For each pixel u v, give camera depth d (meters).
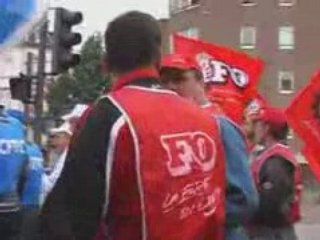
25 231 3.76
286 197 6.83
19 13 4.84
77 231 3.22
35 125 12.52
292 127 9.79
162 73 4.94
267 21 72.19
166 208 3.29
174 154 3.33
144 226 3.26
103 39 3.57
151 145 3.28
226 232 4.68
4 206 5.22
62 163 3.47
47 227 3.26
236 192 4.65
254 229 6.76
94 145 3.24
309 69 71.81
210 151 3.47
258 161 6.89
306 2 71.75
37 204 5.37
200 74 4.96
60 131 8.95
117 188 3.25
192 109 3.48
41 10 5.01
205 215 3.42
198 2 73.81
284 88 72.19
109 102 3.31
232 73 8.71
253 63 8.77
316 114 9.70
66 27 13.64
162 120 3.34
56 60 13.52
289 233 6.92
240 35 72.69
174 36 9.08
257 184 6.78
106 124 3.26
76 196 3.23
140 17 3.49
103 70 3.58
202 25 73.44
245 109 8.53
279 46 72.25
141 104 3.33
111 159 3.24
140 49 3.45
